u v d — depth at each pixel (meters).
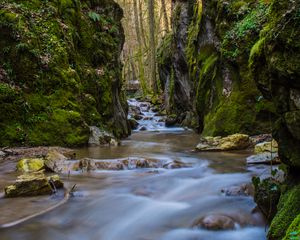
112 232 5.11
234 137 10.76
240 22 12.48
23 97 11.73
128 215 5.64
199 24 16.66
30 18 12.79
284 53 4.20
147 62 41.09
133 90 41.00
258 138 11.09
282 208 4.33
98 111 14.74
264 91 5.21
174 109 23.88
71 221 5.39
